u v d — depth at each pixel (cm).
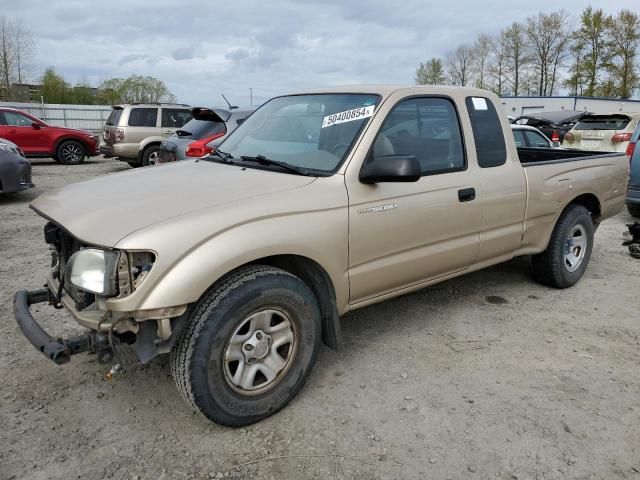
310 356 300
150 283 238
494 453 262
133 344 255
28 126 1487
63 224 271
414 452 263
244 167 338
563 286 487
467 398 309
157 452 262
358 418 290
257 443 269
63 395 309
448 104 375
